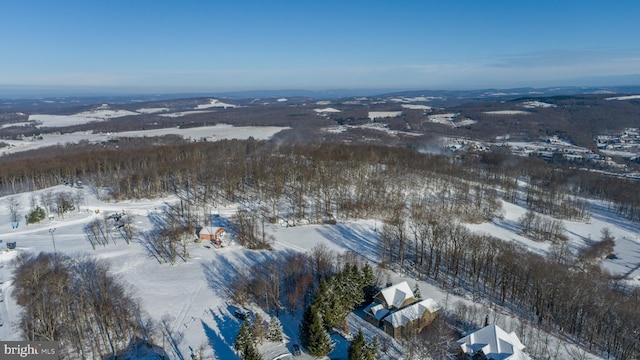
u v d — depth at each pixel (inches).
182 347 2918.3
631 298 3567.9
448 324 3238.2
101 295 3312.0
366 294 3577.8
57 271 3705.7
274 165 7303.2
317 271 3833.7
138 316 3270.2
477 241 4303.6
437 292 3823.8
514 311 3580.2
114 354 2787.9
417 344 2925.7
